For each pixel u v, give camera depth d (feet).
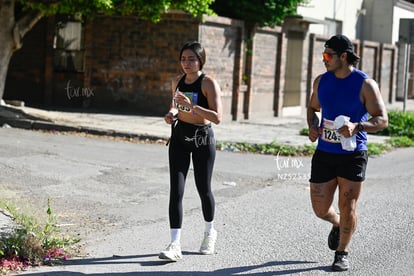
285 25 147.13
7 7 104.58
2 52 105.60
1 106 104.47
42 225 48.60
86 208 56.59
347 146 39.68
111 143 93.09
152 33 123.65
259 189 68.33
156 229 51.08
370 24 208.54
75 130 99.19
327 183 41.45
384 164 89.97
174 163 43.47
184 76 44.24
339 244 42.14
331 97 40.68
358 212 58.70
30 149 81.51
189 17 119.96
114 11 106.63
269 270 42.06
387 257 45.34
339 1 190.39
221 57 127.24
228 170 78.59
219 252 45.57
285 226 53.21
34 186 63.00
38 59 132.16
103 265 41.88
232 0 129.90
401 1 209.97
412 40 202.59
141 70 125.18
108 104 128.16
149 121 114.93
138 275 40.14
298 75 156.97
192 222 53.52
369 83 40.22
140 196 62.39
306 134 115.65
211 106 42.98
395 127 124.16
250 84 136.26
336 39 40.32
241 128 120.98
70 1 99.40
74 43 130.21
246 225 53.16
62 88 131.03
